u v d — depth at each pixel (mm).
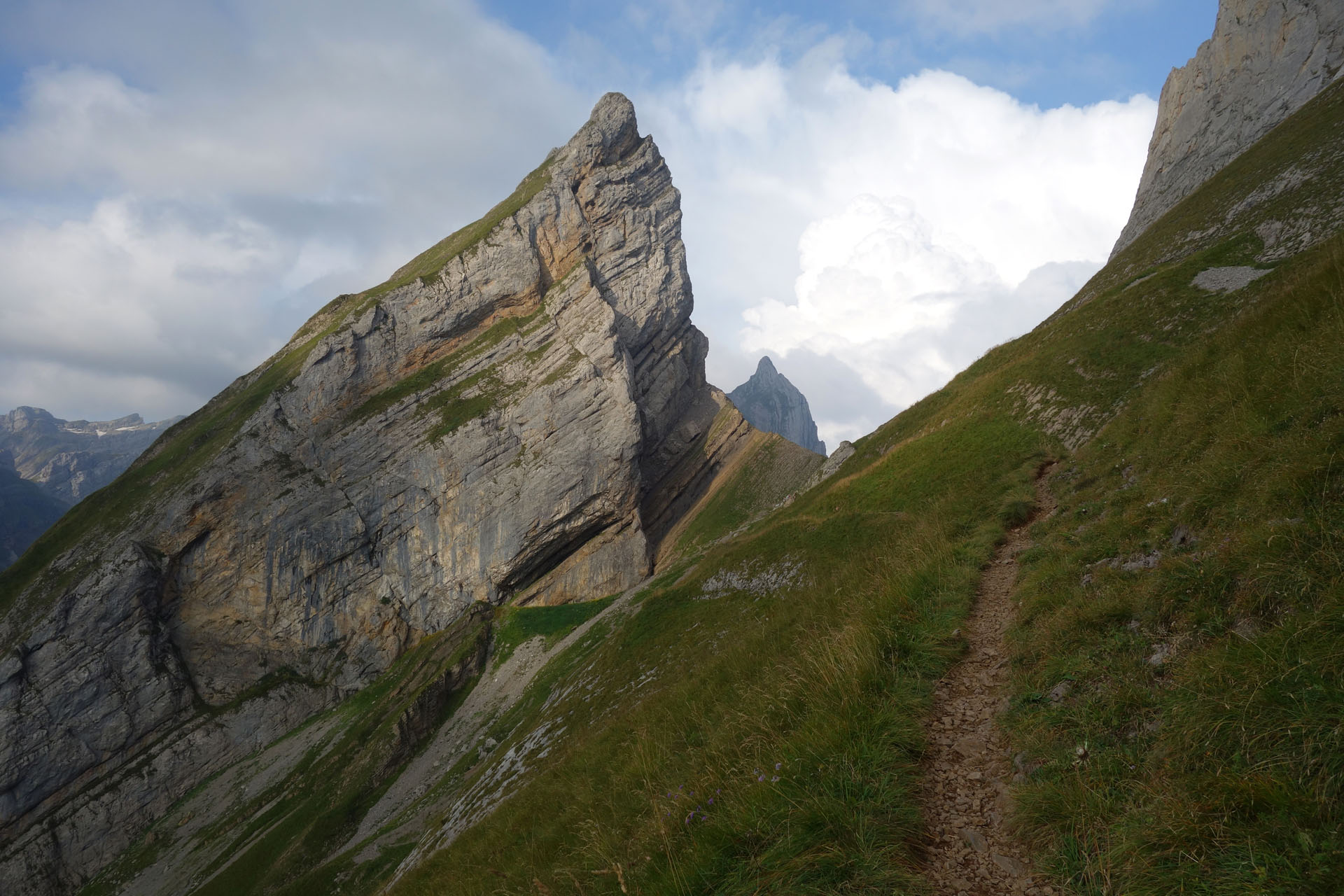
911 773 7621
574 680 64938
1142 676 7348
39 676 108500
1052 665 8641
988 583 14219
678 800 9172
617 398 133000
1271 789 4996
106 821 101625
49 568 122125
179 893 86688
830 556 39188
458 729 98000
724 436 159875
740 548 57344
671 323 164500
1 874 96000
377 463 129625
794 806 7090
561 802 16812
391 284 162250
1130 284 51125
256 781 105000
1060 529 15586
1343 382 8906
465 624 118438
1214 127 101438
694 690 17672
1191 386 15234
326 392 133125
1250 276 33812
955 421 44156
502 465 128500
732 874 6711
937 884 6082
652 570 130750
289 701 118250
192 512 124188
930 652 10523
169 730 114375
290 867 79375
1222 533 8531
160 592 121188
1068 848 5816
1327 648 5531
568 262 151375
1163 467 13438
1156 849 5262
